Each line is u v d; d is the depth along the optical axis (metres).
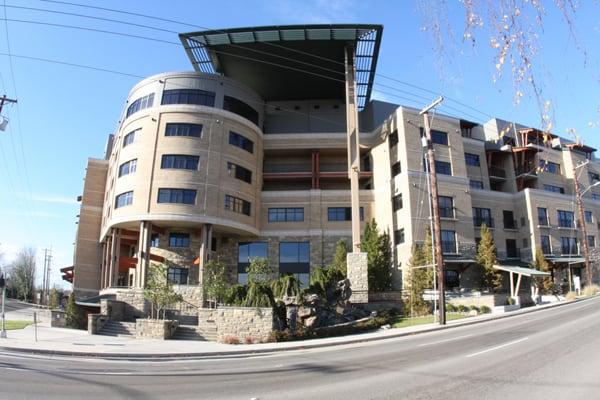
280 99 59.16
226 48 48.72
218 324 27.14
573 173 59.16
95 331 29.33
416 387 10.02
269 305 27.52
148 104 46.72
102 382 11.74
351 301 39.59
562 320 24.02
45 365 15.29
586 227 55.81
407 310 36.66
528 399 8.52
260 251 49.81
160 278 30.84
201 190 44.00
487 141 58.16
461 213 46.28
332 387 10.50
